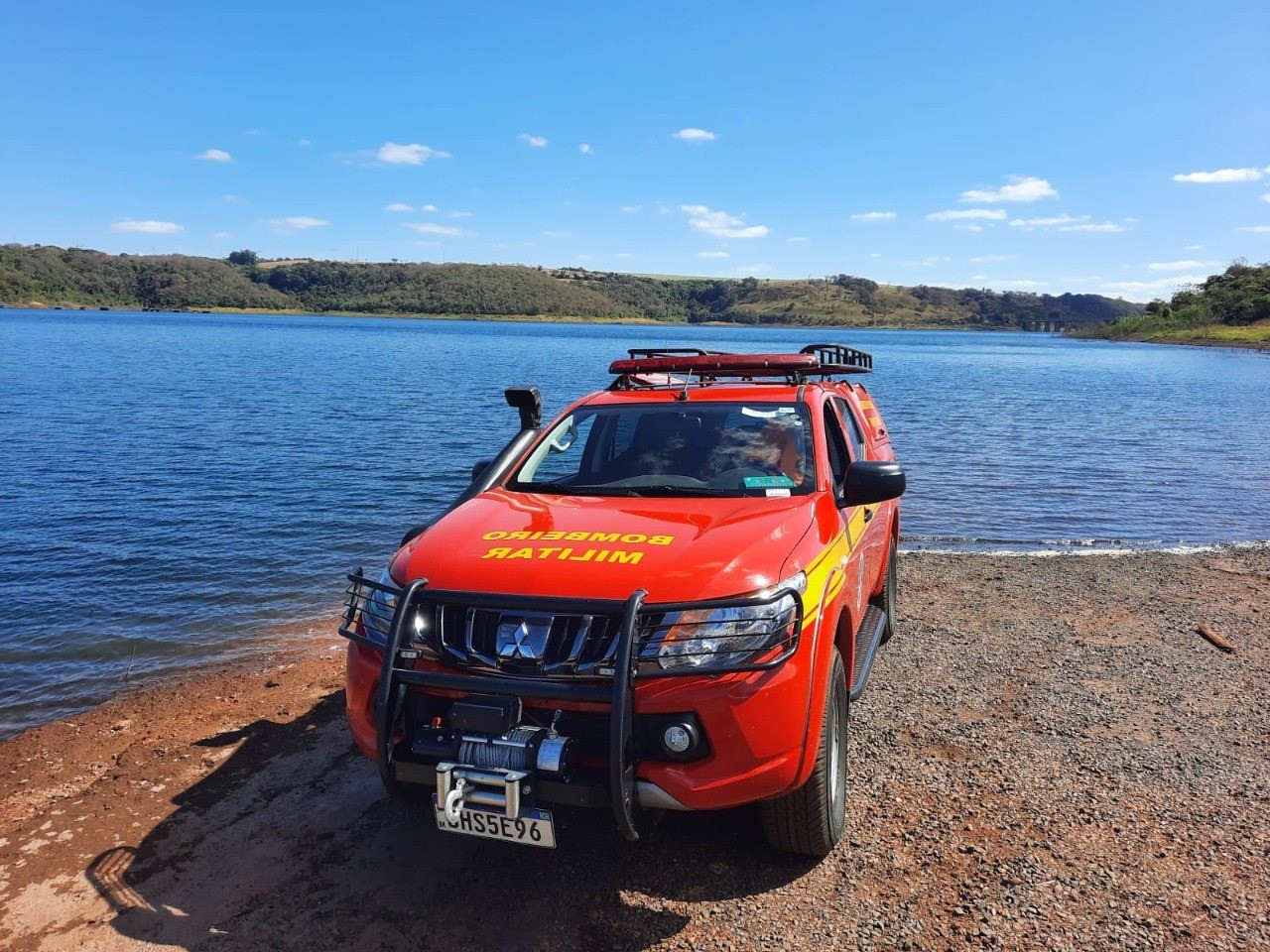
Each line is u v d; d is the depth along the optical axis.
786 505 3.88
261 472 14.96
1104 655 6.19
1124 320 174.12
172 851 3.75
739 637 3.02
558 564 3.29
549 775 2.99
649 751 3.07
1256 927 3.14
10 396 27.84
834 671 3.63
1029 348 125.69
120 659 6.55
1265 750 4.62
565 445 4.64
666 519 3.71
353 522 11.31
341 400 29.11
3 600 8.00
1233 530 11.57
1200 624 6.95
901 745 4.71
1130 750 4.62
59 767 4.65
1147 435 22.58
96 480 14.02
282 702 5.52
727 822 3.95
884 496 3.88
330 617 7.55
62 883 3.53
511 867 3.60
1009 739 4.78
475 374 44.72
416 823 3.96
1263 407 32.22
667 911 3.29
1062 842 3.72
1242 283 147.38
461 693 3.18
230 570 9.02
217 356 56.31
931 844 3.72
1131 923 3.17
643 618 3.07
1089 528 11.65
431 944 3.12
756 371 5.25
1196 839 3.74
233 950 3.10
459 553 3.49
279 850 3.75
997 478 15.54
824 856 3.63
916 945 3.08
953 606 7.50
